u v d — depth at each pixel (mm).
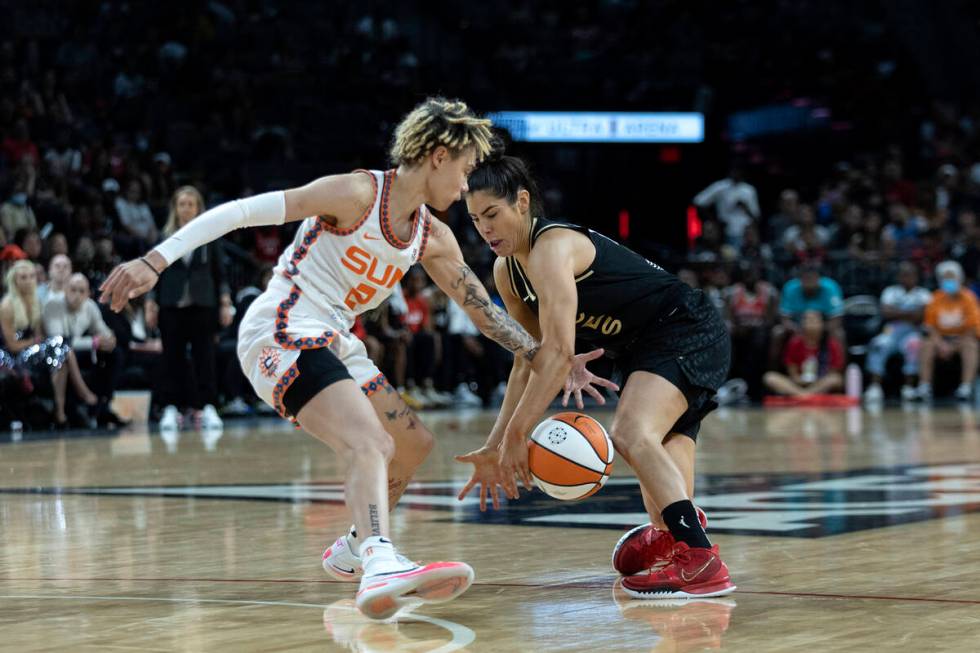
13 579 5434
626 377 5492
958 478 9617
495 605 4809
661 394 5199
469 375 21938
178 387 15875
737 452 12133
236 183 23906
